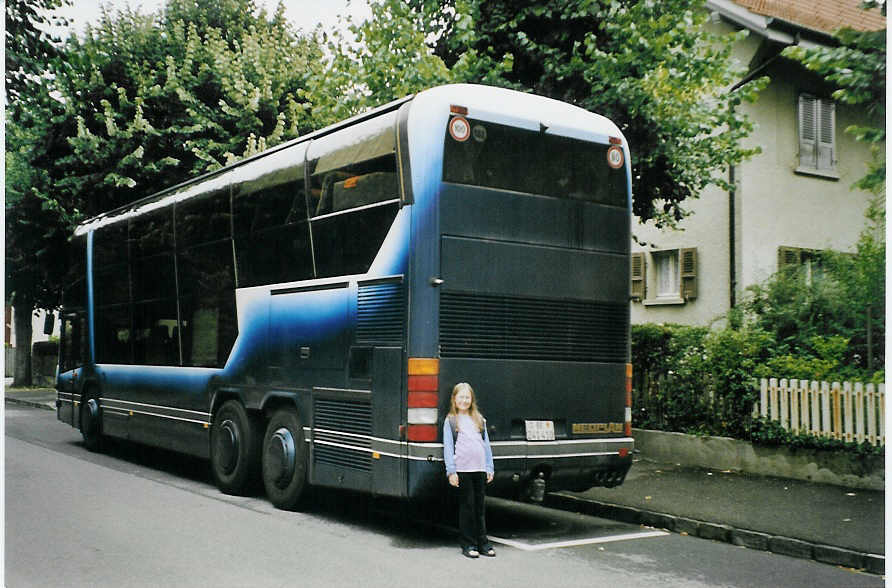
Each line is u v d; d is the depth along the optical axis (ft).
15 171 79.15
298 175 31.89
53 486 36.50
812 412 35.53
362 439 27.43
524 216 27.48
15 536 26.53
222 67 74.38
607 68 40.75
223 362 36.17
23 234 85.66
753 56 58.49
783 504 31.07
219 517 30.04
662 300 61.98
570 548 26.30
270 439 32.48
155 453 50.19
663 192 47.52
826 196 61.05
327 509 32.09
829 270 39.88
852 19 59.31
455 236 26.05
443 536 27.68
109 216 49.60
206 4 84.02
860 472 33.99
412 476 25.31
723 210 58.29
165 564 23.13
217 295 37.01
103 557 23.86
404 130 26.37
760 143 58.18
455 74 42.01
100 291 49.52
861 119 62.90
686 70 42.06
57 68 48.78
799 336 38.78
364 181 28.30
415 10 45.52
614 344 29.30
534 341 27.40
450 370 25.72
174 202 41.52
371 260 27.55
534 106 28.35
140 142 73.15
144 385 43.34
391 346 26.43
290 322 31.60
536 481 27.04
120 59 75.77
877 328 37.14
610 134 29.76
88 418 49.60
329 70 45.93
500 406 26.55
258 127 75.05
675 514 29.58
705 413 39.73
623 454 29.04
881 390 33.45
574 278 28.43
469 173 26.55
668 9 41.63
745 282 56.65
